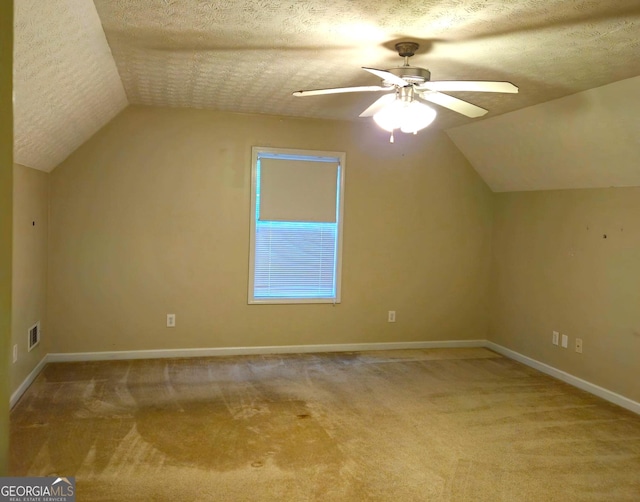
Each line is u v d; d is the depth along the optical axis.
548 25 2.54
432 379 4.64
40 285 4.45
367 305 5.52
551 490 2.81
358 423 3.62
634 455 3.25
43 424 3.42
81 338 4.82
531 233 5.18
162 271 4.96
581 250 4.55
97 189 4.76
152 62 3.35
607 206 4.29
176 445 3.19
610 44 2.77
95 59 3.09
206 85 3.96
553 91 3.73
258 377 4.54
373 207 5.46
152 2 2.37
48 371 4.50
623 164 3.96
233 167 5.05
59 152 4.36
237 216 5.09
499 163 5.25
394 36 2.77
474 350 5.70
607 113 3.68
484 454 3.21
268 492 2.71
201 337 5.11
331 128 5.28
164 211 4.93
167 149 4.89
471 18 2.48
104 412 3.66
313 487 2.77
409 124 2.88
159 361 4.91
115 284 4.86
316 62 3.29
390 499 2.68
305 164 5.24
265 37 2.83
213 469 2.92
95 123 4.46
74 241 4.74
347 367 4.92
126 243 4.86
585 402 4.17
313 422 3.61
